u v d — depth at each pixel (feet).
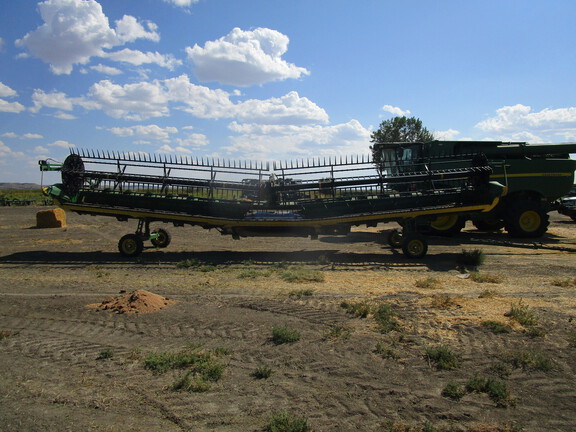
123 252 37.37
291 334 16.71
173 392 12.63
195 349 15.64
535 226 49.90
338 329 17.43
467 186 38.45
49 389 12.81
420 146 47.70
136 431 10.64
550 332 16.92
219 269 31.65
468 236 52.29
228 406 11.84
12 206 115.34
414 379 13.35
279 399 12.19
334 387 12.89
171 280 27.89
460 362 14.44
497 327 17.25
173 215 37.06
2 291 24.98
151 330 17.80
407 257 36.40
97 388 12.87
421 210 35.76
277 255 38.65
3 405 11.88
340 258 36.70
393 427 10.78
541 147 50.85
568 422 11.03
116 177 38.14
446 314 19.43
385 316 18.78
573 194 80.02
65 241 48.34
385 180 37.09
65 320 19.16
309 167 37.96
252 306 21.12
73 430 10.66
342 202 37.45
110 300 21.98
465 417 11.27
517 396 12.33
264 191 38.32
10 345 16.22
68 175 37.60
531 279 27.68
